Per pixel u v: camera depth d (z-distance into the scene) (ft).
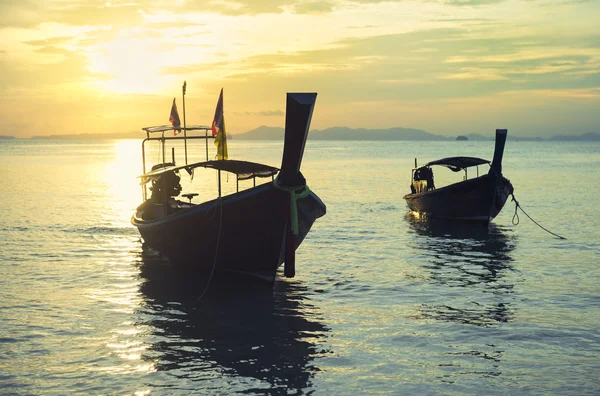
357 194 141.90
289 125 46.09
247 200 50.80
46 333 41.32
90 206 114.83
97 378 33.88
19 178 191.72
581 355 37.52
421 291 53.31
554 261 66.18
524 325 43.42
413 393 32.24
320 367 35.73
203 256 56.49
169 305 48.70
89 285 54.90
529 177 206.80
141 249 71.72
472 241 79.15
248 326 43.34
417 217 101.09
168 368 35.40
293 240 50.55
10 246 73.10
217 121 66.49
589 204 121.80
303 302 49.88
